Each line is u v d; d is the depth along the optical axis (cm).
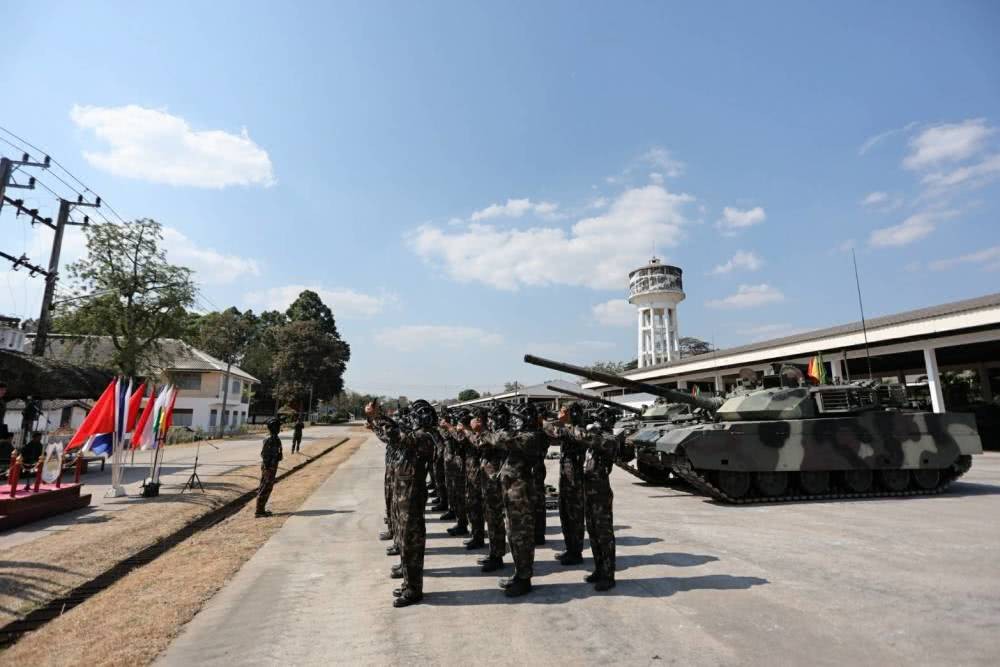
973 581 587
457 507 909
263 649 448
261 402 7719
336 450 3111
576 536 694
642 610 521
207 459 2348
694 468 1149
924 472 1273
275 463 1079
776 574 629
